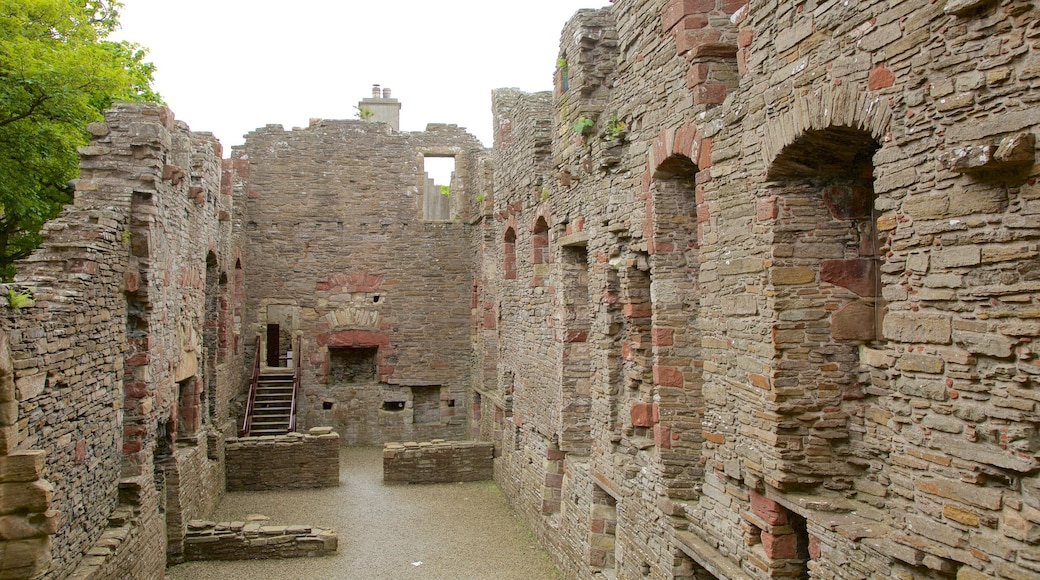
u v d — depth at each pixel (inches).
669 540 327.6
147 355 408.2
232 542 511.2
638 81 355.3
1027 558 163.0
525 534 566.9
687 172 337.7
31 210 518.6
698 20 301.3
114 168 407.5
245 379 879.7
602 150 386.6
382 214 920.3
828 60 218.2
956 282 177.8
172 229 468.1
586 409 498.6
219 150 664.4
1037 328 159.6
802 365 247.3
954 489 180.7
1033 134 156.9
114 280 379.2
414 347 922.7
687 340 336.8
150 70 706.2
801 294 247.9
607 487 406.3
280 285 901.2
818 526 231.5
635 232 363.6
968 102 171.5
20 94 459.5
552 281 523.2
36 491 260.2
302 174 907.4
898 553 197.2
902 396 197.9
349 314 913.5
